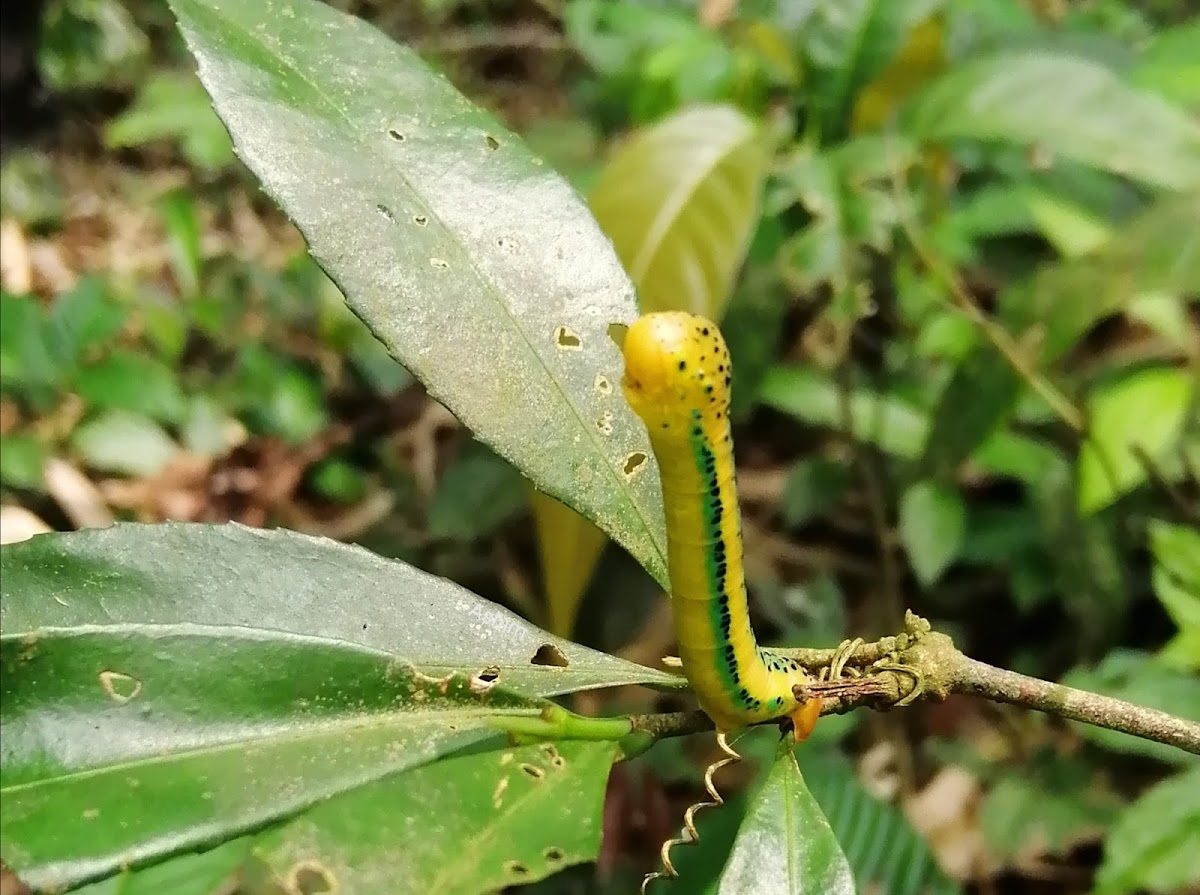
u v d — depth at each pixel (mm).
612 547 310
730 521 108
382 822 96
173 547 104
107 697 97
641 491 121
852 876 105
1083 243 273
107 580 101
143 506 359
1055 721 264
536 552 331
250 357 396
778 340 337
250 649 102
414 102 123
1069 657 285
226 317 423
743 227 203
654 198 203
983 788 261
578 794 103
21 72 534
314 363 410
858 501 323
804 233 274
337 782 97
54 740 94
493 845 97
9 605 97
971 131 198
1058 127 194
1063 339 202
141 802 92
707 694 115
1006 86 199
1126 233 195
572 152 379
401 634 108
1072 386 292
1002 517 294
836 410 303
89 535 102
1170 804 189
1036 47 311
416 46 553
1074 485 254
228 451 376
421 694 105
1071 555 266
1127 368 299
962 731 277
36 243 482
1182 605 202
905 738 278
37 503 351
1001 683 121
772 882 105
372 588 109
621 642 299
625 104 369
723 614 111
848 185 238
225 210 504
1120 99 192
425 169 121
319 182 115
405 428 394
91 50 543
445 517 324
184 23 114
